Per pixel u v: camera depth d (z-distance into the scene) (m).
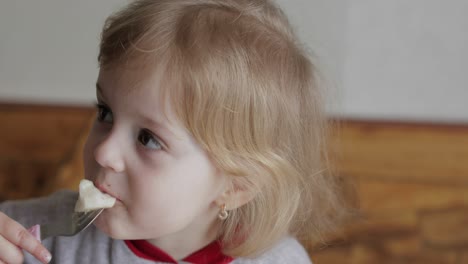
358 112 1.80
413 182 1.74
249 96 0.89
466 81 1.76
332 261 1.69
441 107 1.78
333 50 1.75
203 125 0.85
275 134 0.95
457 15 1.71
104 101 0.86
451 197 1.72
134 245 1.00
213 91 0.85
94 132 0.88
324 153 1.17
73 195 1.10
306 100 1.04
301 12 1.73
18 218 1.05
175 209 0.88
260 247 1.03
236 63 0.87
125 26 0.87
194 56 0.84
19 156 1.88
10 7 1.85
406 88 1.78
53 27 1.86
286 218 1.03
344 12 1.73
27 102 1.89
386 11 1.72
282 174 0.98
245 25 0.92
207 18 0.89
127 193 0.86
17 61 1.89
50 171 1.87
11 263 0.86
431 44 1.74
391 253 1.71
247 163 0.92
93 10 1.83
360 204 1.73
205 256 1.01
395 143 1.74
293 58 1.00
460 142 1.72
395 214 1.72
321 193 1.17
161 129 0.83
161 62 0.83
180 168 0.86
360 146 1.75
